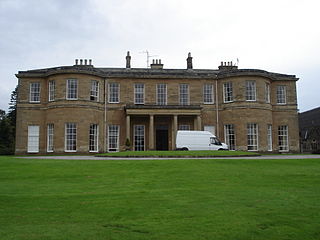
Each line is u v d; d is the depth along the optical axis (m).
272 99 38.91
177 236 6.45
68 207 8.80
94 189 11.38
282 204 9.03
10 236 6.43
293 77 39.25
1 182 12.84
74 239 6.27
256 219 7.59
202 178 13.61
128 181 12.98
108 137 36.47
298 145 38.53
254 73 35.84
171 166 17.03
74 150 33.75
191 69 42.38
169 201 9.44
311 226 7.08
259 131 35.44
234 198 9.80
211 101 37.97
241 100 35.69
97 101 35.91
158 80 37.94
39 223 7.34
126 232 6.69
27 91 35.97
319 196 10.09
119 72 37.34
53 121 34.28
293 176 14.18
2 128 54.75
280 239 6.32
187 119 37.53
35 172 15.27
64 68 34.28
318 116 64.12
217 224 7.21
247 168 16.53
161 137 37.28
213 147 31.97
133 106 34.88
